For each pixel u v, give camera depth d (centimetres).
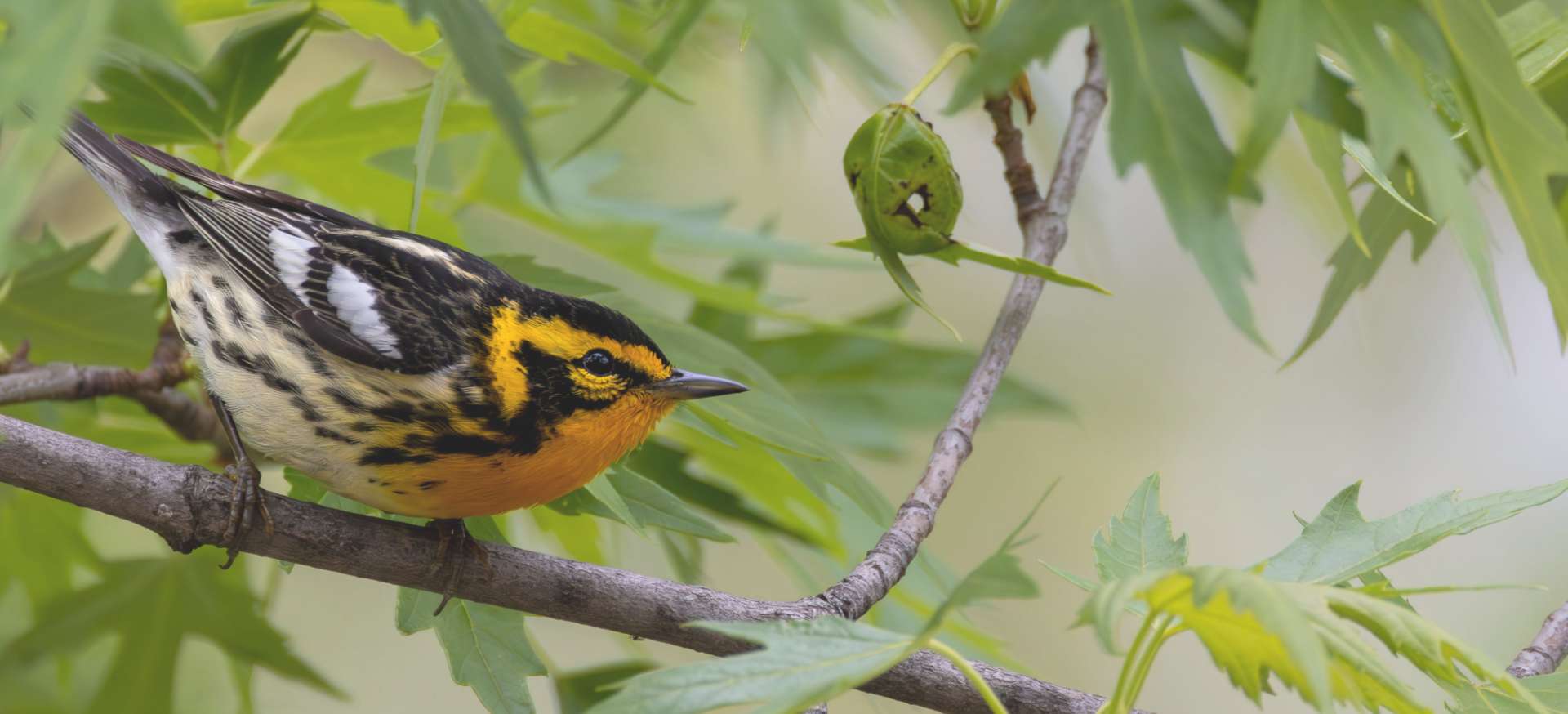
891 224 245
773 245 256
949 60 246
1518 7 248
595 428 248
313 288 247
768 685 240
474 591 246
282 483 258
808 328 256
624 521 247
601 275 261
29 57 233
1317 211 253
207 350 248
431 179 254
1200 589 239
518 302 248
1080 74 258
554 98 258
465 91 251
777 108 247
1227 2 240
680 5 243
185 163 249
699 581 252
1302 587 240
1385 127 240
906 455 256
